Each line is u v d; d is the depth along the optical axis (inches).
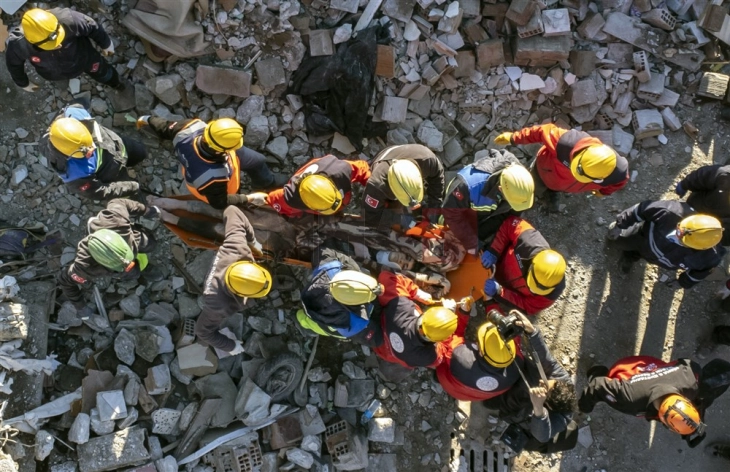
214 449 219.9
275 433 222.8
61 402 214.5
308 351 236.5
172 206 218.7
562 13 236.5
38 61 194.4
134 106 230.8
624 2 244.8
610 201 251.3
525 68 243.6
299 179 192.2
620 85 246.5
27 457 208.7
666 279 249.1
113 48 215.2
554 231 249.6
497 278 213.2
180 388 225.3
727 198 199.3
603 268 249.0
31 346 215.3
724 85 249.3
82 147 180.2
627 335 247.4
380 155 205.0
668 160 253.1
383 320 203.8
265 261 220.1
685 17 249.9
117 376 217.3
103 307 224.7
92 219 185.8
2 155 225.9
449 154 247.1
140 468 211.2
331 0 230.4
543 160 211.2
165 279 231.6
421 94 240.4
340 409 231.9
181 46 224.7
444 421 239.5
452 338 206.7
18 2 222.4
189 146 189.0
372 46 230.2
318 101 235.0
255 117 232.7
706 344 245.4
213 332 198.7
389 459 232.4
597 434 242.7
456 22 233.3
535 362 195.5
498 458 238.4
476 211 208.1
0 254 218.2
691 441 207.6
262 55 230.7
